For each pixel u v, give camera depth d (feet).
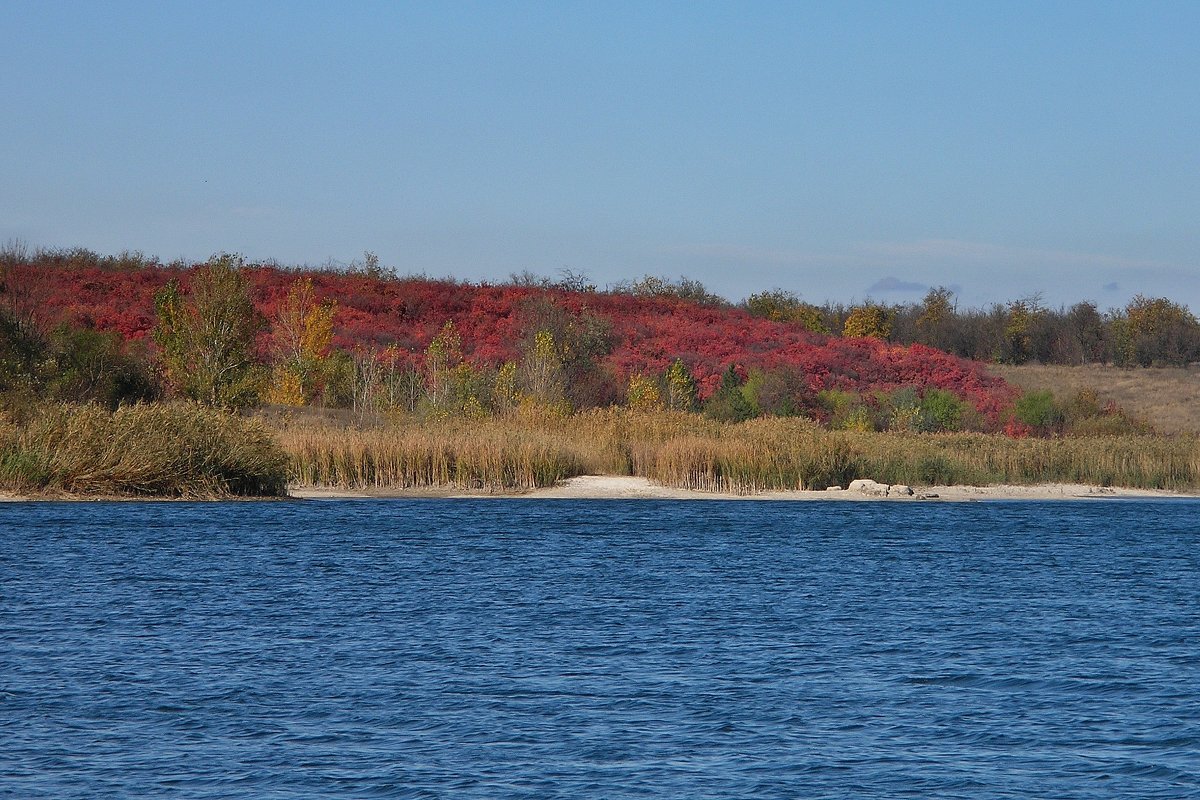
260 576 202.90
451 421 416.26
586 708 122.31
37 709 119.75
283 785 98.94
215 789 97.91
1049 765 105.60
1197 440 468.34
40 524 258.98
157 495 313.32
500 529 275.39
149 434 316.81
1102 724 118.21
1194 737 113.80
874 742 111.75
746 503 348.38
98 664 138.41
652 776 101.65
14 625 158.92
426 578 204.64
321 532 262.06
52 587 187.52
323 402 497.05
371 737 112.06
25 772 101.65
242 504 311.06
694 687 131.23
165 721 116.57
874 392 642.63
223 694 126.41
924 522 310.65
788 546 256.11
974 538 276.82
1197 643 156.76
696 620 170.19
